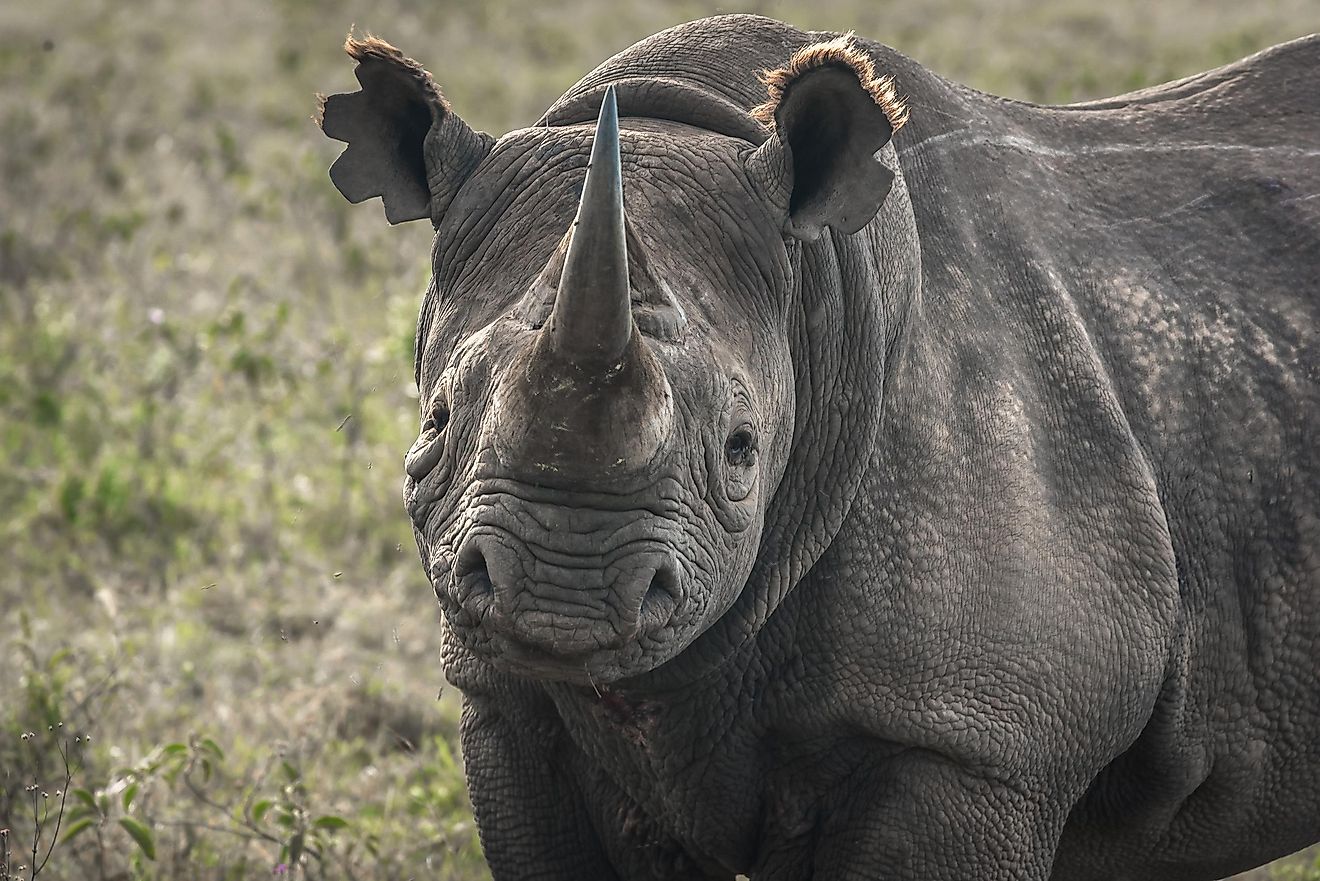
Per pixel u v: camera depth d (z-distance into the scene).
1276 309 15.70
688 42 13.59
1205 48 62.59
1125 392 14.92
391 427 29.75
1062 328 14.65
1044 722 13.86
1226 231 15.88
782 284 12.25
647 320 11.22
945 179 14.62
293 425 30.47
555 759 14.70
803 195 12.34
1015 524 13.81
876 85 11.91
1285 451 15.38
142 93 58.66
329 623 25.38
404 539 27.36
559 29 72.19
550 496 10.80
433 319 12.79
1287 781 15.77
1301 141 16.59
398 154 12.82
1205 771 15.33
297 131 53.41
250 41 69.88
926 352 13.80
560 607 10.78
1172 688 14.77
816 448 13.06
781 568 13.12
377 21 73.44
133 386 32.59
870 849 13.70
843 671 13.48
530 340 10.88
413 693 23.22
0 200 44.53
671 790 14.07
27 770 20.00
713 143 12.38
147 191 45.66
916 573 13.48
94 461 29.53
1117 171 15.88
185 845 18.94
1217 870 16.36
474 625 11.21
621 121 12.83
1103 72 56.59
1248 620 15.27
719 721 13.74
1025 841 14.08
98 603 25.14
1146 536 14.41
